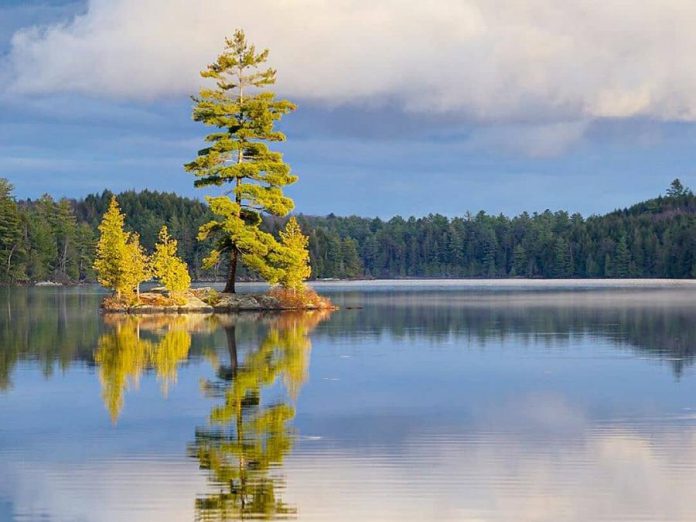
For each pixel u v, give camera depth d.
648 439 36.25
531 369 55.88
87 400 44.12
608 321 95.12
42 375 52.12
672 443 35.56
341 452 34.09
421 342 71.75
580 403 44.00
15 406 42.72
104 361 58.25
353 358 60.84
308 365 57.19
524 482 30.42
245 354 62.38
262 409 42.09
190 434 36.94
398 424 38.91
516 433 37.25
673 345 69.81
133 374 52.50
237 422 39.19
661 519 27.00
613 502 28.42
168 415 40.62
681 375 53.22
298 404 43.47
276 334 77.75
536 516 27.23
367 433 37.16
